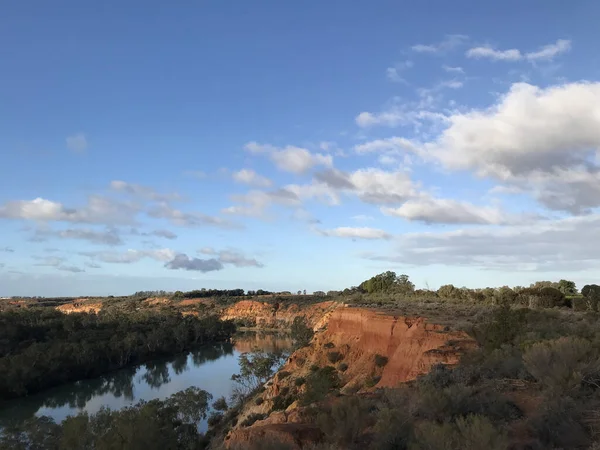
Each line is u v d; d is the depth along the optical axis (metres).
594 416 15.06
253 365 77.88
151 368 107.88
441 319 50.78
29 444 40.38
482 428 12.55
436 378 24.36
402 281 130.38
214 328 160.50
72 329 125.38
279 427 20.09
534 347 20.17
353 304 88.94
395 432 15.60
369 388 40.12
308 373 53.47
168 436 40.75
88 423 40.62
